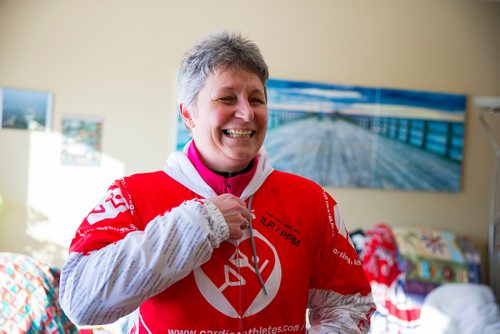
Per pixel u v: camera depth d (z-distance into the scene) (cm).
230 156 101
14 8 340
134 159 355
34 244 342
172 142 359
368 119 374
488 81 386
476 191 385
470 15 384
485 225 384
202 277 95
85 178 349
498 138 385
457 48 384
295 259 102
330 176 371
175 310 93
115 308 87
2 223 339
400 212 379
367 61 377
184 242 87
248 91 100
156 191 104
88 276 87
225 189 105
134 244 87
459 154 381
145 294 86
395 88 378
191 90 102
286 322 99
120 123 353
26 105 342
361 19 377
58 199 346
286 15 370
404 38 380
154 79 357
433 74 382
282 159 367
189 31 360
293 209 108
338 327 102
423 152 379
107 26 352
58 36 346
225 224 92
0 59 339
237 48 101
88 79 349
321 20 373
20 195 341
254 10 367
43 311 201
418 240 335
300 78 371
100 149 351
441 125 380
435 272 320
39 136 344
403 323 304
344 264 110
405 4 380
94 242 92
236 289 96
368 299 110
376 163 375
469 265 329
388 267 319
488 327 282
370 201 377
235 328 94
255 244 100
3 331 191
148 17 356
